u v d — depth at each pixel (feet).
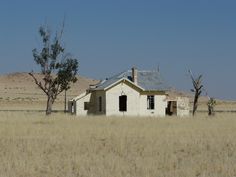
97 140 91.25
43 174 60.03
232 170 61.11
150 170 61.21
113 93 204.74
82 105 214.07
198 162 68.08
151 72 216.13
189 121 141.79
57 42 229.66
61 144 85.05
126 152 76.69
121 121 138.62
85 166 63.67
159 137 95.91
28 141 87.92
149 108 209.15
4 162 65.82
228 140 91.09
